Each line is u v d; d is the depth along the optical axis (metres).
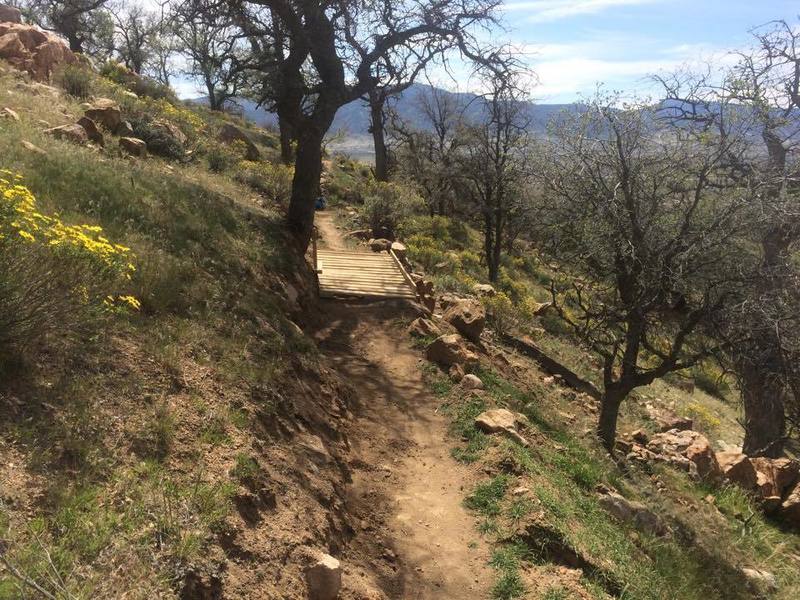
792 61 15.12
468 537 5.36
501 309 16.55
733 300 9.27
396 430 7.50
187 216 8.80
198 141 19.09
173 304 6.27
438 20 12.93
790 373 10.23
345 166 42.66
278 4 11.97
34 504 3.09
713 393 22.25
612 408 10.21
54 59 18.36
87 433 3.80
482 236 37.53
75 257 4.32
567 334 19.72
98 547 2.98
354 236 21.06
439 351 9.93
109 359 4.69
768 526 9.66
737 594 6.51
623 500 6.89
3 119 9.79
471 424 7.70
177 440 4.25
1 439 3.40
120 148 13.06
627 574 5.26
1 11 21.03
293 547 3.91
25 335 3.98
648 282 9.17
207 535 3.44
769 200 9.26
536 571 4.93
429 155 41.34
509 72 13.76
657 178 9.58
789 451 16.78
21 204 4.14
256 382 5.80
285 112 13.05
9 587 2.47
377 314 11.61
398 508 5.73
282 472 4.77
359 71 13.24
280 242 11.48
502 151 24.80
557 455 7.62
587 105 10.05
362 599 4.08
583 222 9.98
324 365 7.98
